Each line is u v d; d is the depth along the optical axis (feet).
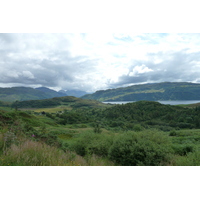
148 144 31.60
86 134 49.21
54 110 606.14
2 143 24.18
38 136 38.06
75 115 384.68
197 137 102.01
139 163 29.01
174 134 156.15
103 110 520.83
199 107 438.81
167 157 29.40
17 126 39.01
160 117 425.69
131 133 36.42
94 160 29.30
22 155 20.67
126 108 510.99
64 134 113.91
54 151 26.35
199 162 24.68
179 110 455.22
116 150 32.53
